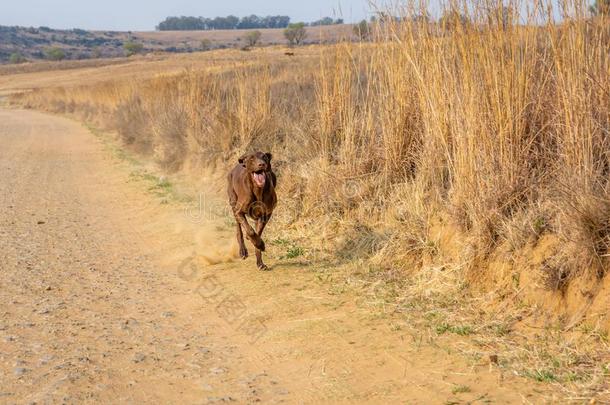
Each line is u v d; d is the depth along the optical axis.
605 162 5.78
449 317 5.63
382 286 6.58
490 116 6.33
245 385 4.66
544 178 6.18
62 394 4.52
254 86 14.00
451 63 6.94
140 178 15.47
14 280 7.55
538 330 5.14
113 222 11.19
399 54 8.18
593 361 4.53
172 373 4.91
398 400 4.29
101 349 5.40
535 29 6.24
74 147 23.84
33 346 5.45
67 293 7.08
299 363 5.01
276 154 11.76
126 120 23.11
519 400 4.13
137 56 126.56
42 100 54.72
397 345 5.20
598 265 5.06
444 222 6.87
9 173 17.23
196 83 16.38
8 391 4.56
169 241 9.54
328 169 9.30
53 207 12.56
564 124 5.90
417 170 8.17
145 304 6.71
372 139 9.03
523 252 5.76
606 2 5.73
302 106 12.07
